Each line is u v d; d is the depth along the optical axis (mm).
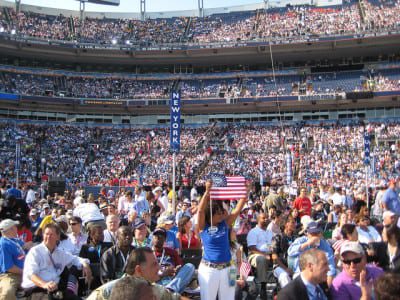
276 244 11164
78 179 47531
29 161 49062
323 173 44906
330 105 57375
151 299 3695
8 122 55594
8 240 8469
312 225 9188
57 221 11242
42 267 8016
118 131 58719
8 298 8141
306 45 58312
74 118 59656
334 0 65750
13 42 56438
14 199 12242
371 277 6719
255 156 50531
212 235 7406
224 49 60156
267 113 59562
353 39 56250
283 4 68750
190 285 9531
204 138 56156
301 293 6113
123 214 17984
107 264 8438
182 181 39656
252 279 10367
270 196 17938
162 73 64250
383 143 50250
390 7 60594
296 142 52562
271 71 62438
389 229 8586
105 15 70125
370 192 27156
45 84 59281
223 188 7574
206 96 60000
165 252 9219
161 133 58219
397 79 56281
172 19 68188
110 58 61875
